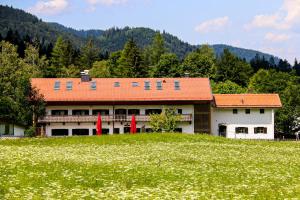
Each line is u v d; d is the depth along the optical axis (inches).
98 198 721.6
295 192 838.5
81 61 7534.5
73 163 1188.5
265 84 5482.3
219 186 902.4
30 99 3474.4
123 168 1130.7
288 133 4473.4
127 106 3715.6
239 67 6983.3
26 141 2290.8
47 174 978.7
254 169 1241.4
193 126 3708.2
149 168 1152.2
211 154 1681.8
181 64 6417.3
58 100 3634.4
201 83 3865.7
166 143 2187.5
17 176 928.9
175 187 868.6
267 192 836.6
